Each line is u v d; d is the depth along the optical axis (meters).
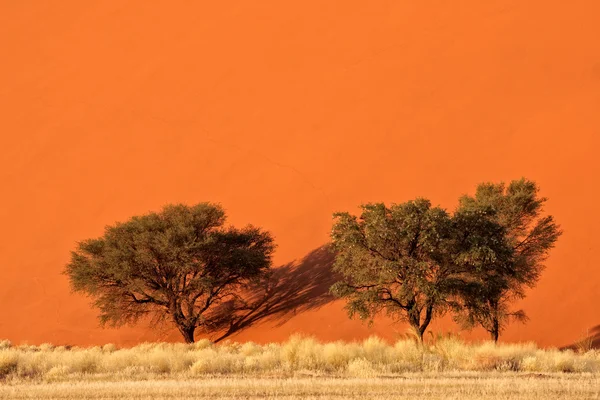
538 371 41.50
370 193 97.62
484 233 58.72
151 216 87.62
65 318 96.62
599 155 82.50
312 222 97.50
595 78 98.44
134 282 82.44
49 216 119.88
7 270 109.38
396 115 110.38
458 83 111.12
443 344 49.03
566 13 115.44
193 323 82.94
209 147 122.62
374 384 35.19
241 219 103.44
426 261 59.25
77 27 183.00
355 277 60.78
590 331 64.88
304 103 124.19
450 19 128.88
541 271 71.19
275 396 32.59
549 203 79.75
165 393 34.28
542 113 96.50
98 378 42.38
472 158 94.56
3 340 87.62
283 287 89.44
